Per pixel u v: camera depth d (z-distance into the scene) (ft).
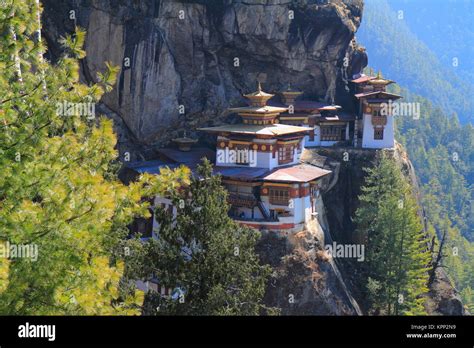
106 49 238.89
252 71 280.10
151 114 250.98
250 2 263.49
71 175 81.20
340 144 291.58
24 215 74.59
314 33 282.36
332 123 292.20
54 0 229.86
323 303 204.13
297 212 216.13
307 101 294.87
